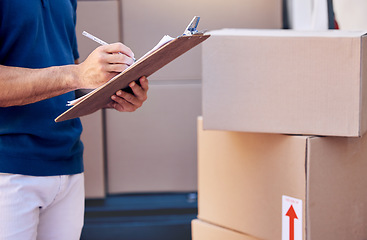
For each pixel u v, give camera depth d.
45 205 1.32
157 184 2.53
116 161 2.52
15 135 1.24
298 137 1.45
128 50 1.15
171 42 1.03
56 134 1.29
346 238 1.55
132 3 2.42
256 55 1.46
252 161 1.59
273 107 1.46
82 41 2.42
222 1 2.43
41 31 1.27
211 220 1.77
